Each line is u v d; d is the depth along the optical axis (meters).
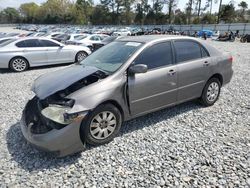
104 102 3.60
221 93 6.15
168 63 4.31
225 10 66.62
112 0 83.25
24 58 9.78
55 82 3.62
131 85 3.81
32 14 96.81
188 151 3.53
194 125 4.35
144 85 3.96
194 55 4.74
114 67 3.88
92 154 3.49
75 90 3.43
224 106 5.25
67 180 2.98
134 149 3.60
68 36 16.55
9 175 3.08
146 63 4.04
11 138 4.00
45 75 4.20
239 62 10.98
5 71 9.81
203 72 4.82
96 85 3.53
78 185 2.90
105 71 3.84
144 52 4.05
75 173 3.11
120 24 82.88
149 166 3.21
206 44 5.04
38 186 2.89
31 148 3.68
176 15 78.19
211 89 5.14
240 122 4.48
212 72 4.99
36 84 3.85
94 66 4.12
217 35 37.66
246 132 4.09
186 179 2.95
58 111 3.25
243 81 7.35
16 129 4.32
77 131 3.30
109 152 3.54
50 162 3.34
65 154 3.29
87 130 3.47
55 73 4.13
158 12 79.62
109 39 13.18
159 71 4.13
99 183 2.92
